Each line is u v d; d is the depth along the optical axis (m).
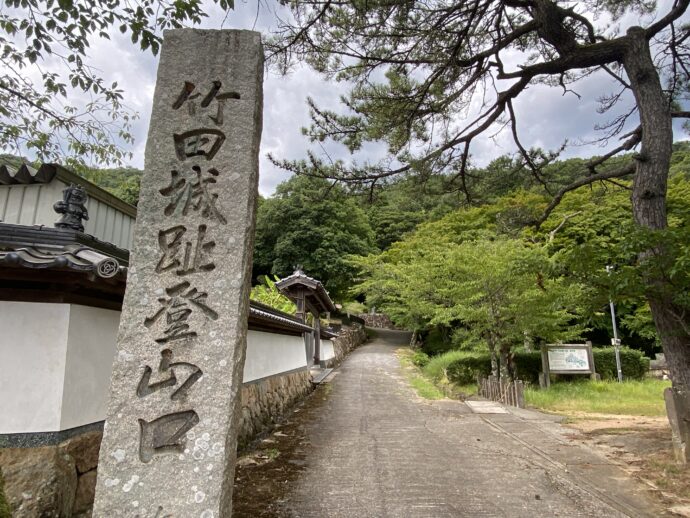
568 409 10.39
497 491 4.92
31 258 3.26
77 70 5.26
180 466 2.72
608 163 15.27
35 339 3.46
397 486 5.07
